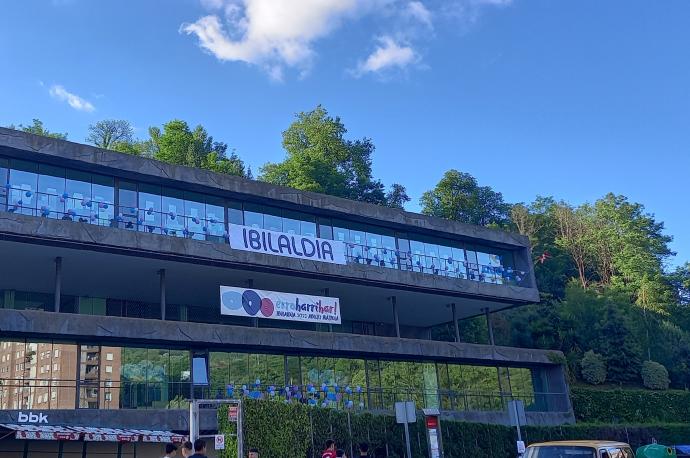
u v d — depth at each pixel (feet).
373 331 157.07
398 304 143.43
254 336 108.27
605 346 170.81
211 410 92.73
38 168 97.71
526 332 175.11
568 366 166.61
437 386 133.69
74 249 97.71
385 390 125.70
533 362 143.02
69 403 93.97
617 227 256.52
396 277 128.36
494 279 148.15
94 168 101.50
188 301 127.85
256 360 112.06
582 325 176.76
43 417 84.64
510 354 139.74
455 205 253.65
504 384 142.82
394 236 136.36
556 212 270.46
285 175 213.46
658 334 187.11
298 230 123.13
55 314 91.35
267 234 114.52
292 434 66.08
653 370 167.63
